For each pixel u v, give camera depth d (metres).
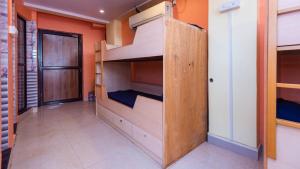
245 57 1.84
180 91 1.82
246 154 1.87
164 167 1.66
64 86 4.75
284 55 1.74
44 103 4.42
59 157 1.87
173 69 1.71
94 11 3.92
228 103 2.01
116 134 2.53
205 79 2.22
